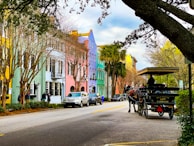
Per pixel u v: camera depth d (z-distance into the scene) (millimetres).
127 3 5309
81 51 50969
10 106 27438
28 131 13211
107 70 75125
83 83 60781
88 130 13617
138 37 10508
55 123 16922
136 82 90938
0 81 30422
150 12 5105
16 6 11969
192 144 8344
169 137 11383
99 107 37750
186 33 5113
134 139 10922
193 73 29578
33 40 29344
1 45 27188
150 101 20109
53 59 44844
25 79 30188
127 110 30047
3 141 10398
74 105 40031
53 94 45969
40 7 11664
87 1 11578
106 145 9648
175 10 5652
